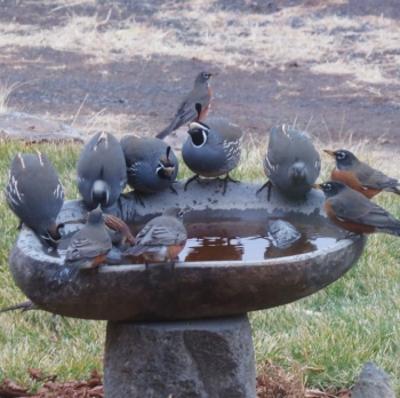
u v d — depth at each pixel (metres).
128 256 8.59
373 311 12.57
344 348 11.52
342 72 32.00
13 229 14.65
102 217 8.21
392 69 32.19
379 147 23.72
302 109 27.97
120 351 8.95
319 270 8.28
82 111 27.41
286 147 10.11
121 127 25.41
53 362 11.38
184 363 8.80
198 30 37.16
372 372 9.58
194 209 10.18
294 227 9.89
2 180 16.70
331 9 38.31
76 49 35.12
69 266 7.92
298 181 9.88
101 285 8.02
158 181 10.01
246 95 29.45
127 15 39.00
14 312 12.68
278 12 38.59
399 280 13.84
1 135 20.55
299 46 34.84
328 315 12.59
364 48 34.28
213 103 28.38
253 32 36.56
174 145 20.59
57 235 9.40
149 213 10.15
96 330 12.30
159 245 7.97
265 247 9.25
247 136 24.58
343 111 27.78
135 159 10.04
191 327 8.74
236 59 33.69
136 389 8.93
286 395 10.47
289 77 31.55
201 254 9.04
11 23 38.22
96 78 31.41
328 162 19.58
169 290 8.10
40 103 28.19
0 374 11.17
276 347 11.58
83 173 9.91
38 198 9.66
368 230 9.92
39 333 12.34
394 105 28.45
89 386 10.90
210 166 10.67
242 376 8.93
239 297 8.19
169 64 33.25
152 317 8.50
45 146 19.25
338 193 10.09
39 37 36.47
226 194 10.21
